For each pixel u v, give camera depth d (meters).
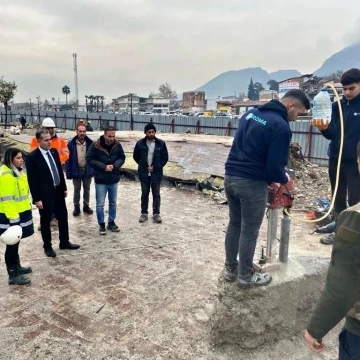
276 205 3.32
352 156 4.27
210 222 6.81
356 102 4.21
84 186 7.28
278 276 3.32
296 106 2.93
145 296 4.07
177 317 3.65
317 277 3.43
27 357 3.06
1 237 4.08
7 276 4.58
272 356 3.14
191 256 5.20
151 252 5.35
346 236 1.53
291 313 3.32
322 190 9.06
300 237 5.27
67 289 4.23
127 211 7.58
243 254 3.07
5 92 36.50
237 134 3.06
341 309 1.55
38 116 40.94
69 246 5.47
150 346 3.21
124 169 10.98
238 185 2.93
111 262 5.00
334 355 3.17
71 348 3.18
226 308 3.15
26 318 3.63
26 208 4.36
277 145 2.75
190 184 9.63
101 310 3.78
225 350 3.18
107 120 31.09
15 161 4.18
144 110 87.12
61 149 6.67
